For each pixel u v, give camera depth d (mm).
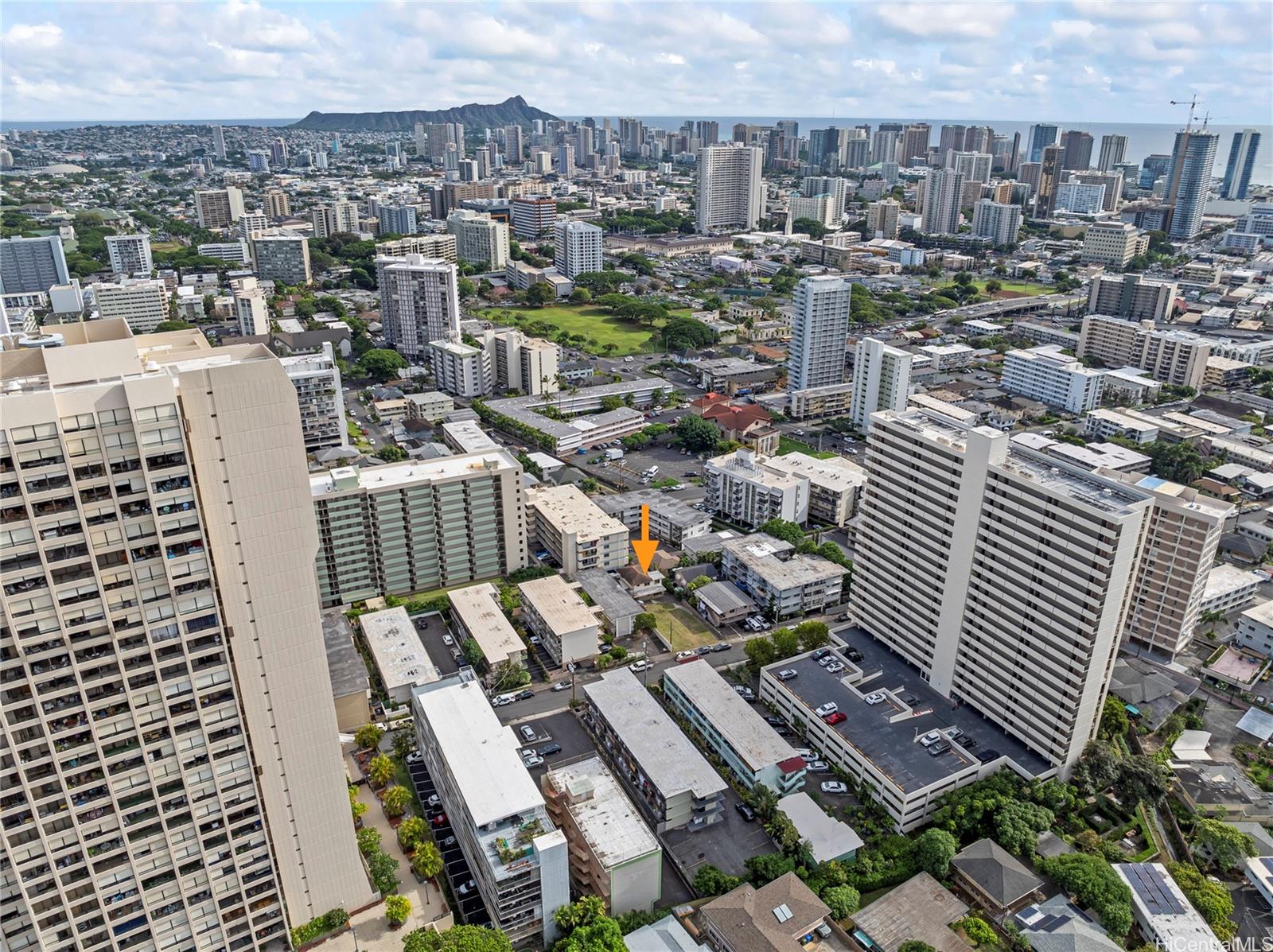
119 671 110875
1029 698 179250
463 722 172000
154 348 124688
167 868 123375
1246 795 179250
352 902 146750
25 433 97438
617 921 144500
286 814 133375
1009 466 181250
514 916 141375
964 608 191500
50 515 101188
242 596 118250
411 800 178375
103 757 113125
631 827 152750
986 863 156375
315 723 131000
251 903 133375
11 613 102062
